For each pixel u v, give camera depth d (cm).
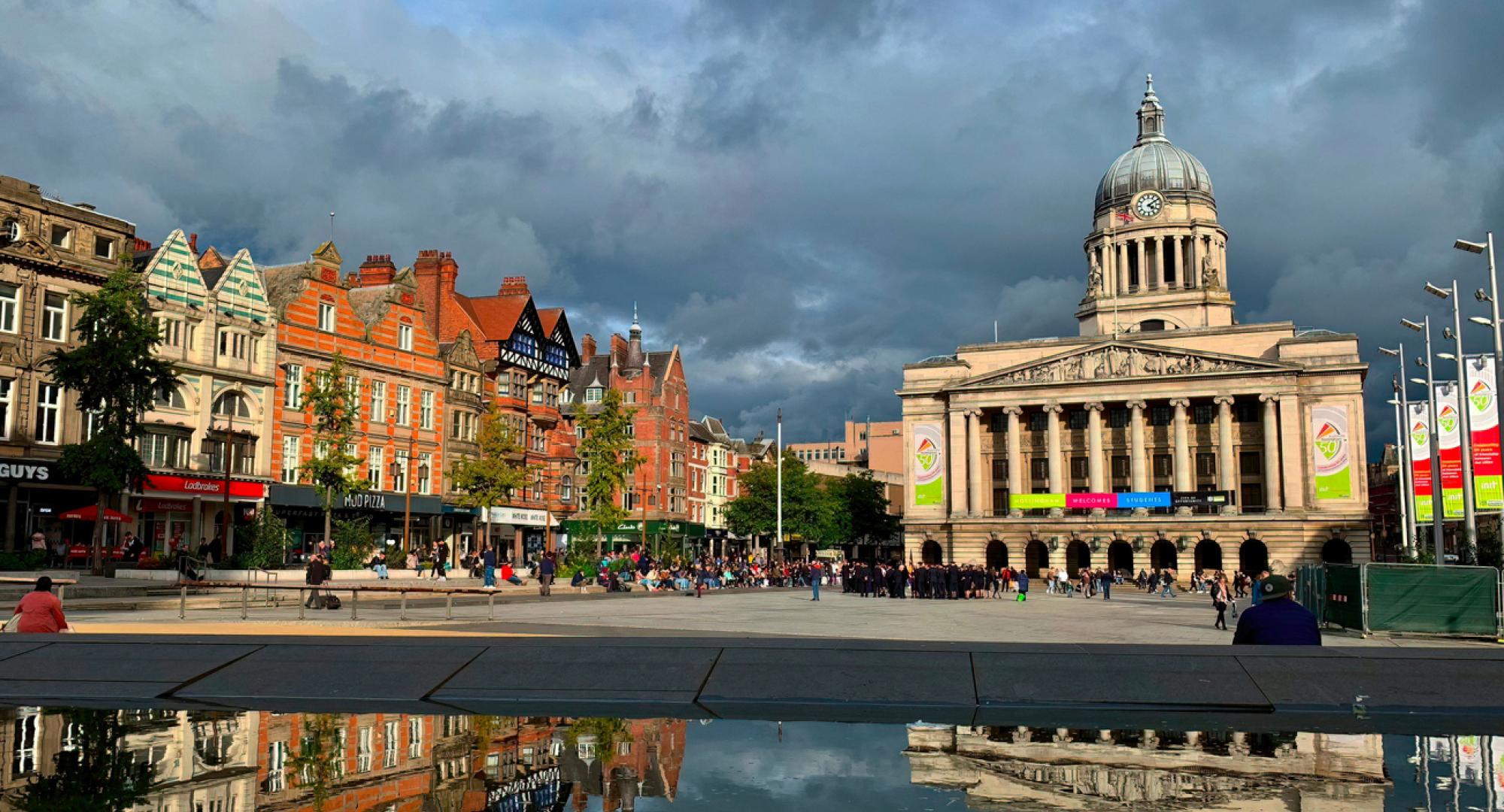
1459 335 5559
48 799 680
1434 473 5962
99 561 4397
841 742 876
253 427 6069
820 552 14488
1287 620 1280
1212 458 10644
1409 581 3269
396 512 6900
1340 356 10025
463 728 946
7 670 1179
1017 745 865
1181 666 1108
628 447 7594
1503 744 872
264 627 2411
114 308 4412
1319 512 9862
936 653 1167
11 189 4991
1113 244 12838
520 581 5938
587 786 718
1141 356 10625
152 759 809
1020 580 6588
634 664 1159
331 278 6650
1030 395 10956
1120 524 10262
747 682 1106
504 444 7112
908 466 11488
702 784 721
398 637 1290
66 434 5181
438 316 8044
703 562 7562
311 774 762
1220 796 684
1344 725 960
